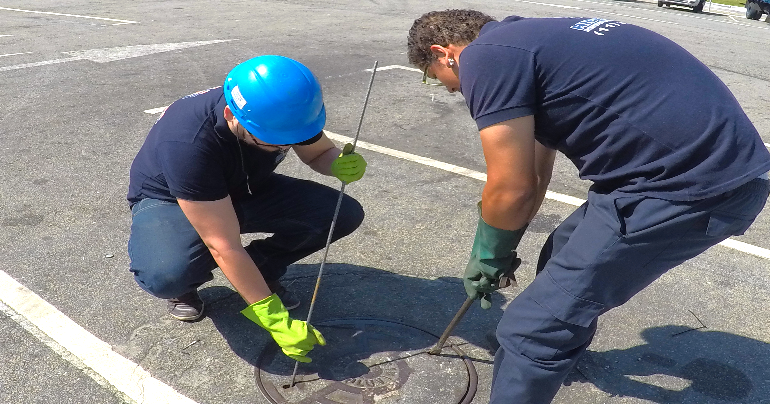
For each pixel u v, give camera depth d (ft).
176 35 31.78
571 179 15.66
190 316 9.40
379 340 9.18
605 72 6.02
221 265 8.06
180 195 7.84
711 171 5.91
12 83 21.72
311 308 8.15
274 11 42.04
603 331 9.61
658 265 6.52
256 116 7.34
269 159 8.87
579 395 8.31
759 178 6.30
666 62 6.07
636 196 6.20
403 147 17.35
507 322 6.95
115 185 14.12
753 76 28.43
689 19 54.03
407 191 14.40
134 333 9.12
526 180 6.25
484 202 6.56
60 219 12.42
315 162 9.51
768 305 10.43
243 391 8.15
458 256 11.64
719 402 8.25
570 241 6.63
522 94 6.07
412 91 22.94
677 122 5.91
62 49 27.35
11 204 12.94
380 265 11.22
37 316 9.37
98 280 10.39
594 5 58.54
